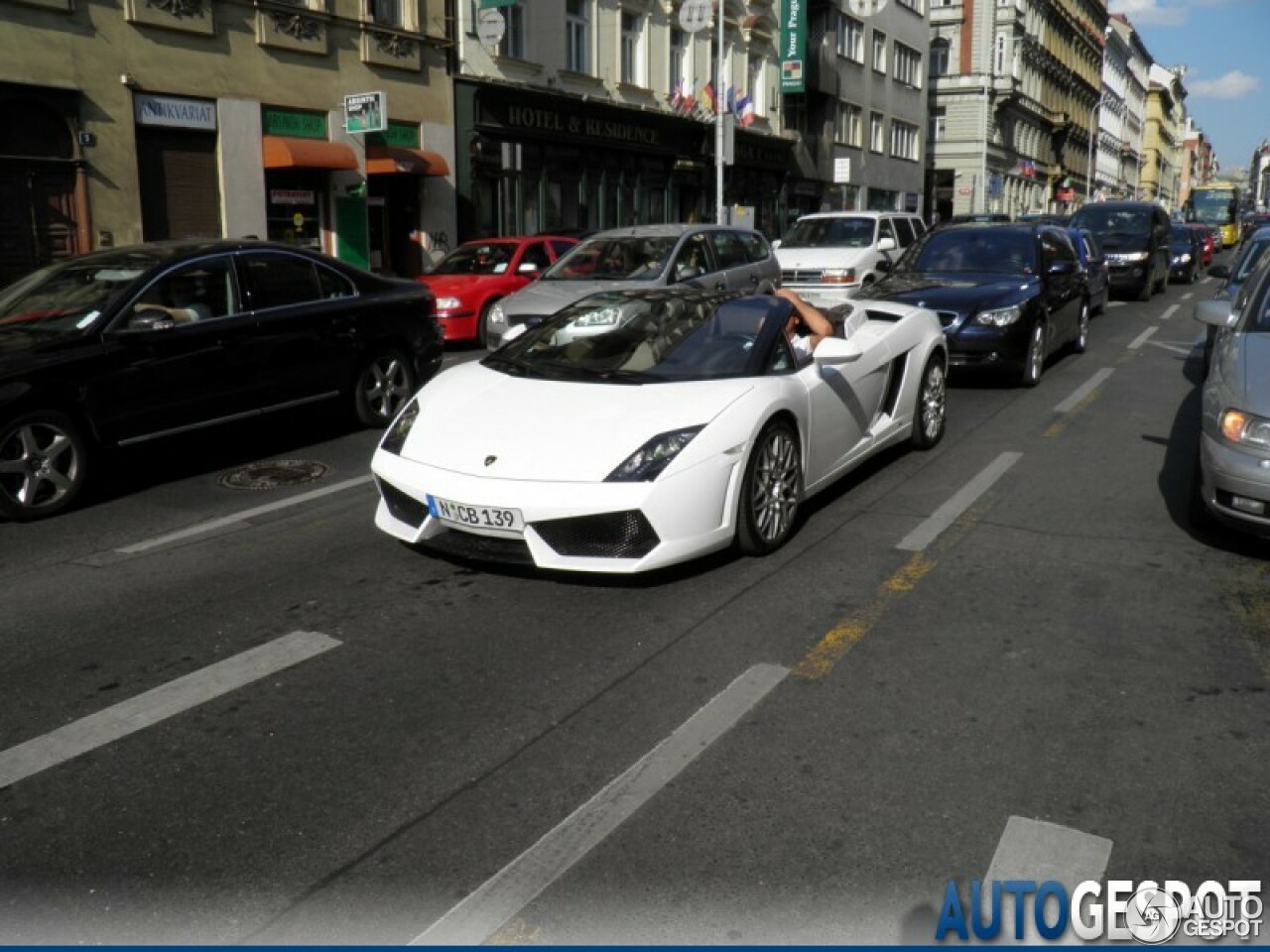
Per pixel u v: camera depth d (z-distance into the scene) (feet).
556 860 9.95
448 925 9.07
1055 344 39.93
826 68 131.85
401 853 10.10
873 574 17.54
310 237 67.46
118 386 23.16
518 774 11.47
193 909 9.33
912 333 25.22
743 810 10.71
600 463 16.12
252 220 62.85
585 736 12.26
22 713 13.08
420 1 73.20
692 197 110.11
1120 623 15.51
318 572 17.97
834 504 21.91
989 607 16.12
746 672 13.85
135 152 56.49
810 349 21.03
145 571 18.39
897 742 12.05
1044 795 10.96
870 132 154.92
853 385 21.81
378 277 30.83
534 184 86.07
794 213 134.31
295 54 64.75
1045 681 13.58
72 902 9.45
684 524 16.22
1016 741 12.07
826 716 12.66
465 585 17.13
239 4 61.11
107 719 12.87
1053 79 246.68
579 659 14.30
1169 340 49.44
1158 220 75.97
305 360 27.68
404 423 18.28
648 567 16.01
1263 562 18.20
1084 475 24.35
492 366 20.04
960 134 198.18
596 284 38.78
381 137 71.36
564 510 15.74
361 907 9.32
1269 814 10.62
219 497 23.44
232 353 25.64
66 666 14.42
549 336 20.72
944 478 24.06
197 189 60.29
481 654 14.55
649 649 14.62
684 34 104.58
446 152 76.95
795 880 9.64
